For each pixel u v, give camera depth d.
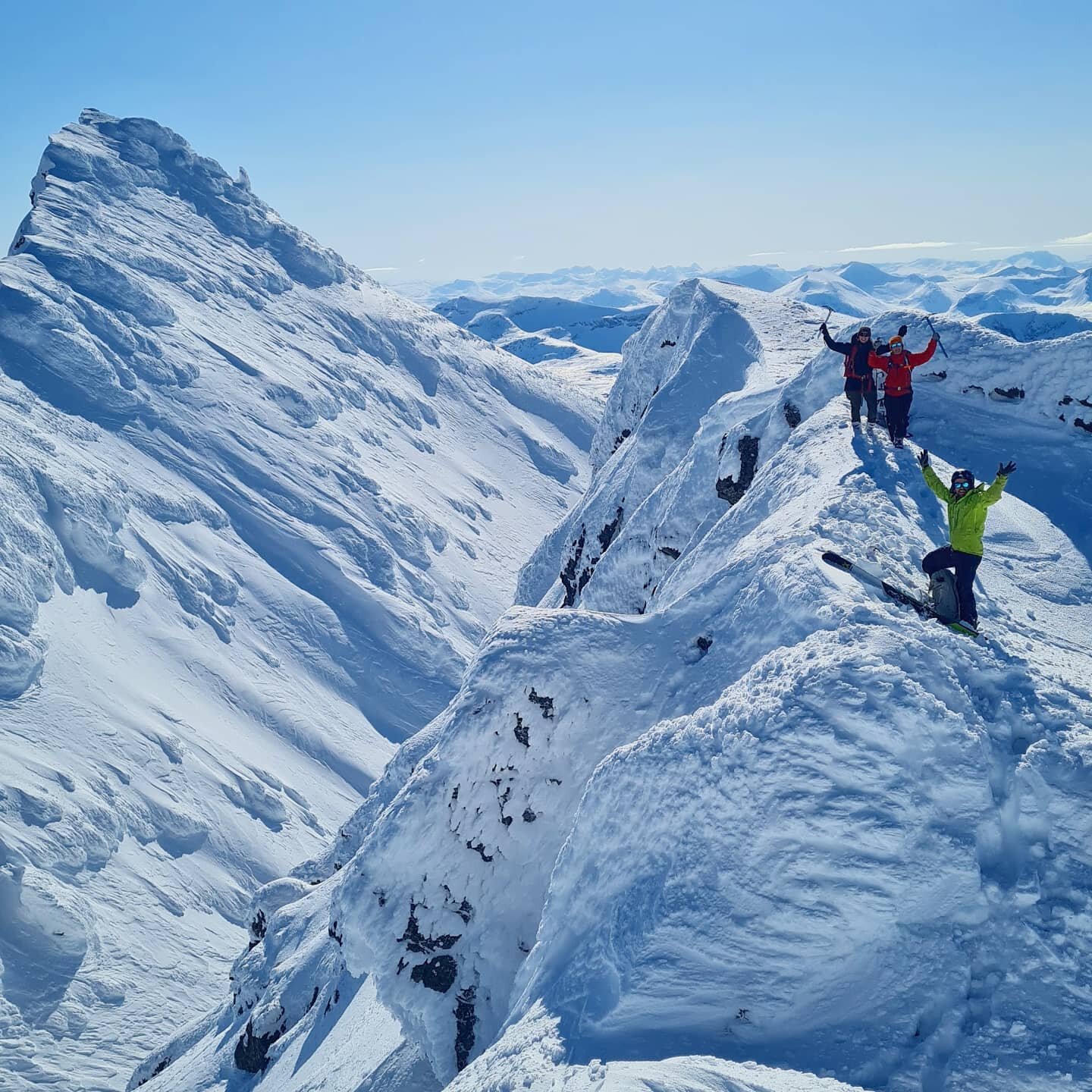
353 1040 20.33
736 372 33.56
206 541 181.38
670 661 15.18
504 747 15.16
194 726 135.25
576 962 11.02
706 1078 8.38
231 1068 32.06
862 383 18.28
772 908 9.77
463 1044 14.66
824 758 10.09
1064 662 11.80
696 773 11.08
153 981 95.69
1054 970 8.80
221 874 113.50
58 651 132.88
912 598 12.14
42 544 144.62
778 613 13.03
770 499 18.84
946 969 9.02
